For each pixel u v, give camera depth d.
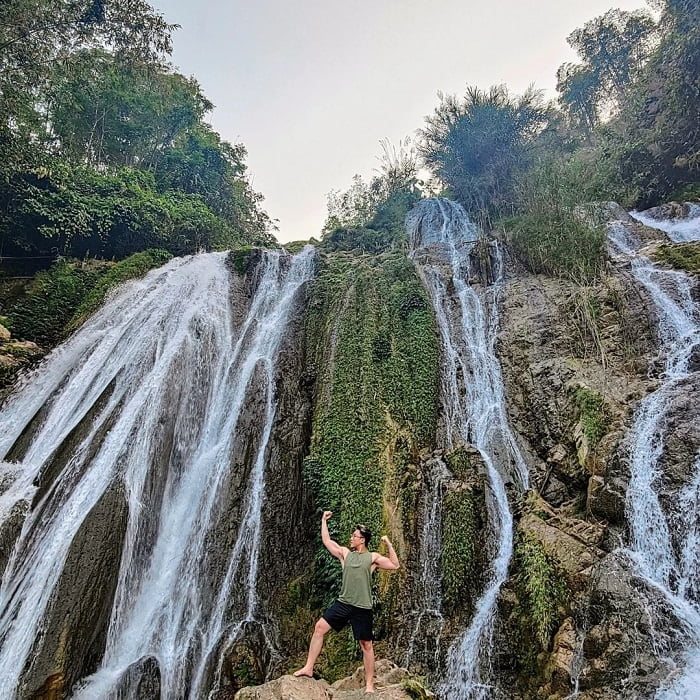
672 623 6.66
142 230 21.61
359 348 13.72
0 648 8.27
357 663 8.49
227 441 12.55
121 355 14.55
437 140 27.23
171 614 9.58
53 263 19.14
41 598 8.65
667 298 11.92
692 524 7.53
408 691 6.27
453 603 8.68
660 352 11.12
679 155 21.91
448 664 8.11
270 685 5.86
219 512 11.19
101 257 21.14
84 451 11.29
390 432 11.57
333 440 11.55
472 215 24.22
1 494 10.86
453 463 10.49
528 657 7.45
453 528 9.34
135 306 16.80
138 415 12.17
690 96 20.80
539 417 11.56
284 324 16.23
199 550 10.56
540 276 15.66
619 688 6.23
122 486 10.48
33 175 18.97
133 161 30.03
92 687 8.09
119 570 9.41
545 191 17.11
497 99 26.42
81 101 26.97
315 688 5.91
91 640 8.42
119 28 20.14
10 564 9.48
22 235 19.05
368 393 12.41
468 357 14.02
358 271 17.02
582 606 7.30
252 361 14.77
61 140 26.81
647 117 24.14
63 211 19.28
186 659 9.14
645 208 22.62
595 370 11.52
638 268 13.62
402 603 8.97
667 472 8.17
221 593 10.09
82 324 16.53
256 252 19.12
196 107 32.47
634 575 7.31
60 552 9.22
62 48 19.86
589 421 9.96
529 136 26.00
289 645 9.34
